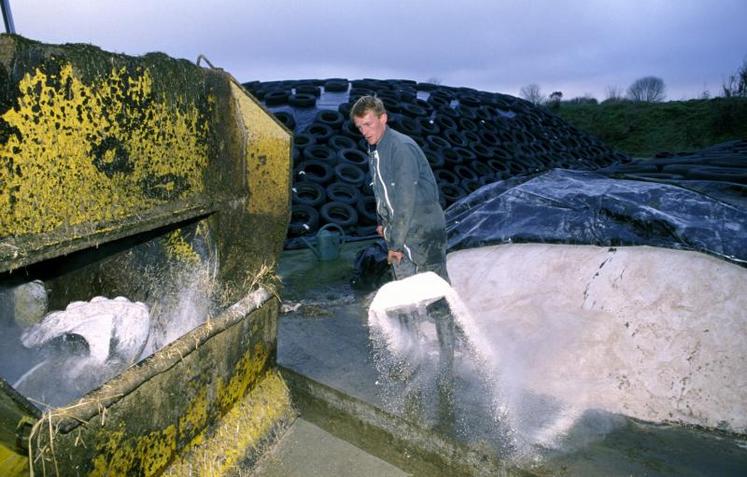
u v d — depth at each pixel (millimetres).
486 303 3436
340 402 2697
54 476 1501
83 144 2068
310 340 3289
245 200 2777
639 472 2090
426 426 2393
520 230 3805
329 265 5230
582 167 12102
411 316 3111
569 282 3256
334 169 7781
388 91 10898
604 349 2812
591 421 2445
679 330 2680
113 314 2342
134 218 2318
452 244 4066
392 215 2594
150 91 2352
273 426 2650
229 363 2359
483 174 9406
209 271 2865
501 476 2172
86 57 2031
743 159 5844
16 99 1796
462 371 2857
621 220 3426
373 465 2504
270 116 2615
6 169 1794
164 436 1979
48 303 2566
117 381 1722
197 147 2688
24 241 1863
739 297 2641
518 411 2506
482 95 13672
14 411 1443
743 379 2438
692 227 3084
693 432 2393
